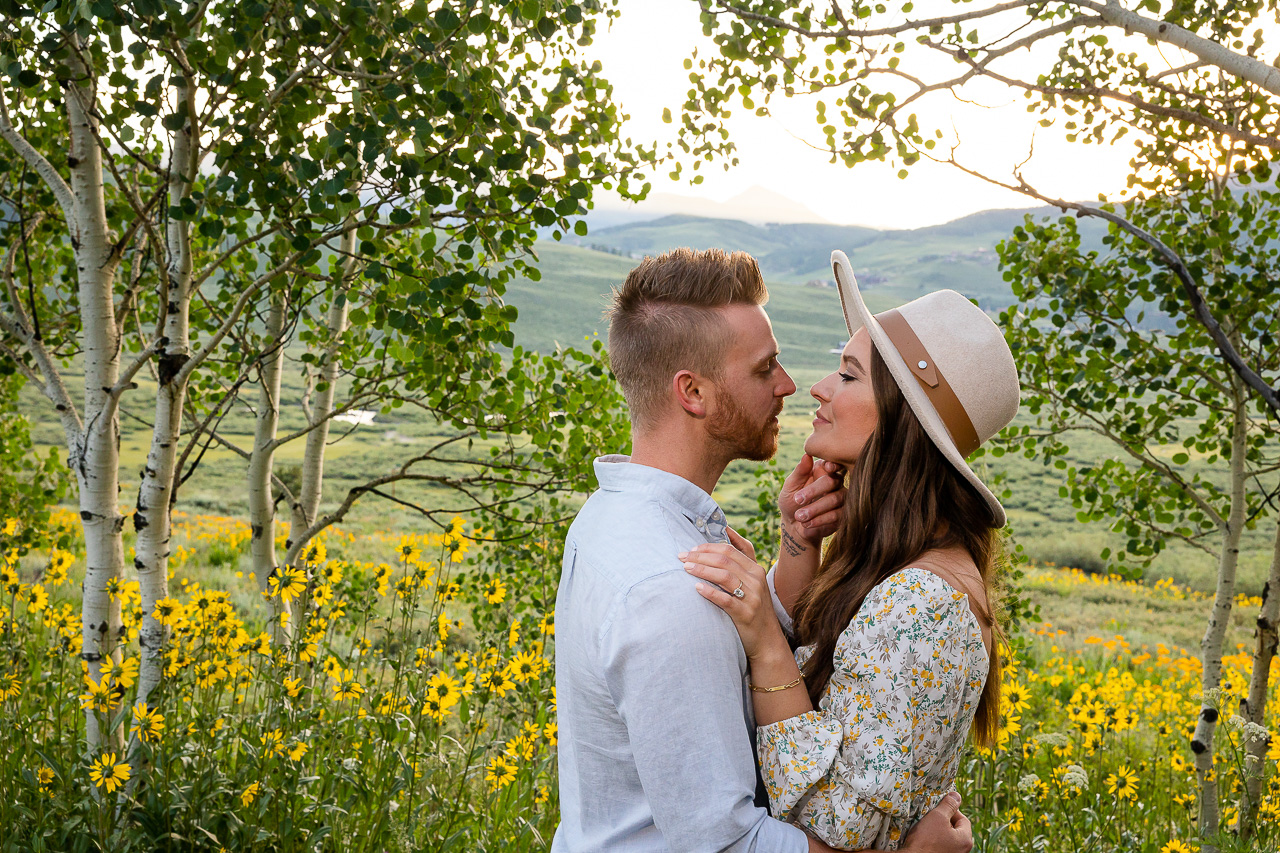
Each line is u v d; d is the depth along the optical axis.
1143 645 11.95
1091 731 3.87
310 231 3.19
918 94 3.58
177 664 3.15
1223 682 4.50
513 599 6.00
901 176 3.87
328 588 3.44
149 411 38.81
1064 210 3.70
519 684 3.97
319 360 5.06
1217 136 4.29
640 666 1.28
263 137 3.11
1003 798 3.75
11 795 2.79
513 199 3.46
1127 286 4.91
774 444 1.58
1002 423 1.63
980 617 1.45
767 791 1.39
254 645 3.17
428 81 2.92
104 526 3.43
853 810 1.33
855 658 1.41
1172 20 4.07
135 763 2.89
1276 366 4.52
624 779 1.39
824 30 4.06
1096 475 5.18
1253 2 4.02
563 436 5.17
